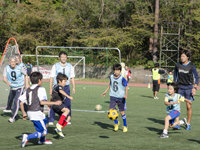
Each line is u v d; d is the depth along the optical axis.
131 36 33.72
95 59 32.19
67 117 6.95
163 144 6.45
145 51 36.59
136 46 37.47
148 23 30.98
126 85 7.73
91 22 37.94
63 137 7.02
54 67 8.60
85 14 37.59
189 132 7.87
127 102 14.45
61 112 6.97
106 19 36.44
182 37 32.41
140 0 34.88
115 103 7.89
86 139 6.83
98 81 29.14
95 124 8.80
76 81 28.69
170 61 33.66
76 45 38.69
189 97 8.45
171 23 31.72
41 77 6.20
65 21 36.44
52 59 27.66
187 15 30.81
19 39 35.22
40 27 37.94
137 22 34.62
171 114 7.39
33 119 5.98
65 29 37.00
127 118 9.98
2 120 9.27
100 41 33.75
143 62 36.25
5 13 37.00
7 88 16.48
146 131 7.91
